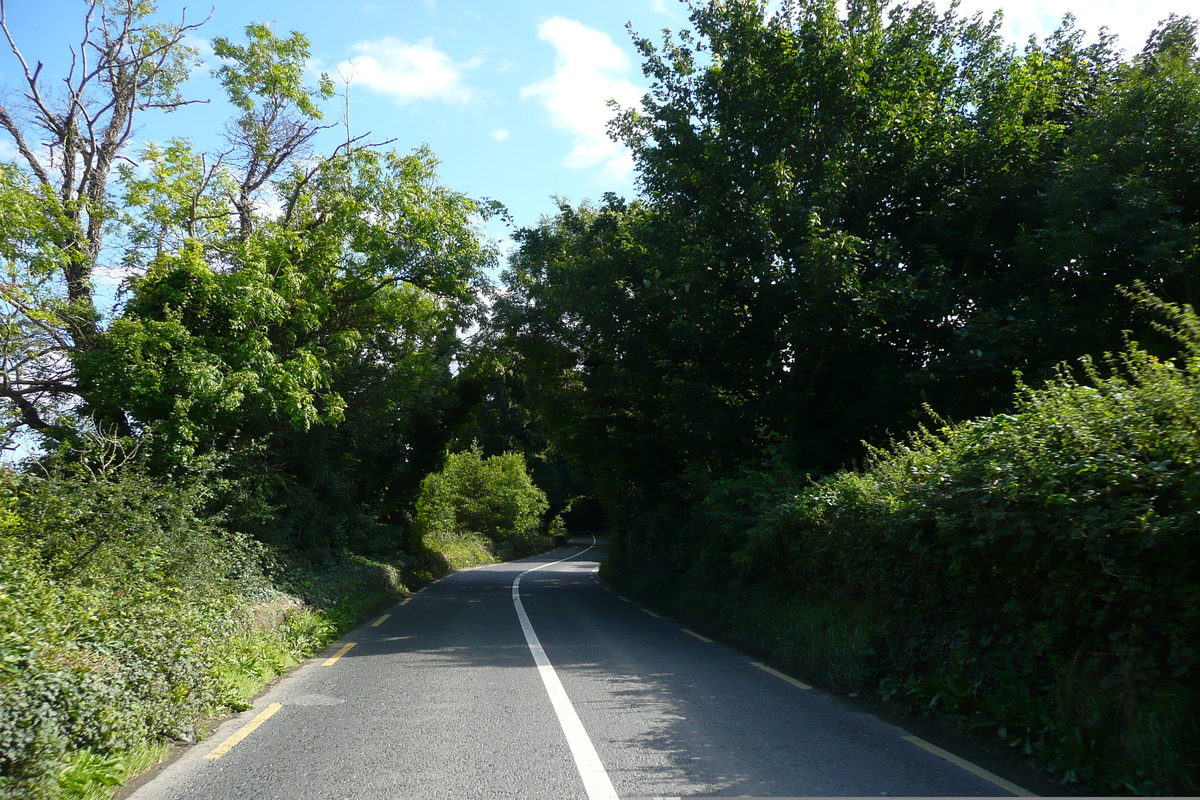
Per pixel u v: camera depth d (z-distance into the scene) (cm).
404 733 586
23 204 1020
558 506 6425
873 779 475
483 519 4425
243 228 1407
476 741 562
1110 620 508
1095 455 514
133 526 753
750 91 1277
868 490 770
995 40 1261
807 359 1252
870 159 1251
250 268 1179
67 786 429
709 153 1280
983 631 632
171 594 726
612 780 475
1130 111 979
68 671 476
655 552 1841
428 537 3192
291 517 1406
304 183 1455
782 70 1252
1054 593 543
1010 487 541
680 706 672
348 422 1622
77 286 1139
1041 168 1149
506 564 3744
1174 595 445
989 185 1178
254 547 1095
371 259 1470
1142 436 491
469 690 741
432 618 1356
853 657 746
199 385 1027
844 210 1250
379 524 1972
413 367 1686
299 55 1452
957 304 1161
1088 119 1067
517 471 4600
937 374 1098
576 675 817
